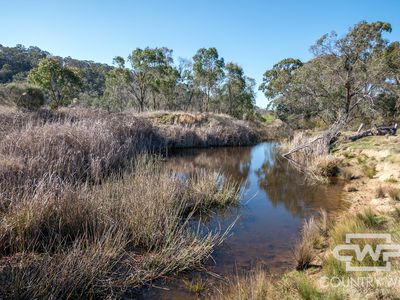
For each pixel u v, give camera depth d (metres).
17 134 9.01
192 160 16.72
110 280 4.26
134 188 6.91
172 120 24.94
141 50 31.61
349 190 9.66
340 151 14.09
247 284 4.22
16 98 15.64
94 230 5.07
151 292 4.30
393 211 6.28
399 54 23.42
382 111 24.02
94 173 8.43
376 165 11.23
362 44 21.69
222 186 9.39
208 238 5.67
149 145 16.39
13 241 4.68
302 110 28.67
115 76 32.81
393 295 3.33
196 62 36.94
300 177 12.22
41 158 7.62
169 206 6.60
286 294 3.81
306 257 4.96
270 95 38.50
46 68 24.36
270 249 5.77
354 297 3.43
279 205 8.61
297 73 26.59
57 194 5.94
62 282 3.88
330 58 23.14
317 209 8.09
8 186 6.20
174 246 5.22
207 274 4.82
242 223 7.15
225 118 28.23
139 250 5.24
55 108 18.16
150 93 37.09
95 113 16.23
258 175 13.03
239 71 40.00
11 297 3.54
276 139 31.52
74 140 9.68
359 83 22.00
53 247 4.86
